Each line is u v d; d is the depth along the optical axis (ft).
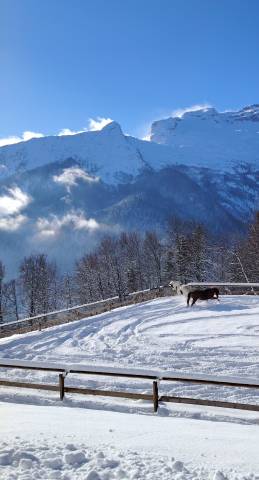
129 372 50.34
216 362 69.46
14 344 86.33
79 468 27.30
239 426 41.34
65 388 51.83
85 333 92.68
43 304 248.32
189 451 30.94
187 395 56.85
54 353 79.05
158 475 26.37
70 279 301.22
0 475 25.99
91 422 39.42
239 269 215.51
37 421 38.99
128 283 253.24
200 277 231.09
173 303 114.93
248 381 46.78
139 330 91.86
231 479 25.81
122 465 27.84
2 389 57.26
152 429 37.35
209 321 95.14
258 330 85.71
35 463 27.68
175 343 80.89
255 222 248.11
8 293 263.90
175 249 238.07
